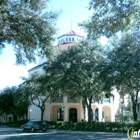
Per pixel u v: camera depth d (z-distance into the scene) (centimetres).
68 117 5425
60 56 3459
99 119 5647
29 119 6025
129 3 1327
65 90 3834
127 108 5962
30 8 1454
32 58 1606
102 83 3272
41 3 1459
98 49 3459
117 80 2808
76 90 3878
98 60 3409
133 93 3681
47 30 1493
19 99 5006
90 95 3719
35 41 1512
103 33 1470
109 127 3575
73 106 5522
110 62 2966
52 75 3588
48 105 5606
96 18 1427
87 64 3406
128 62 2697
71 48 3491
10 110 6469
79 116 5444
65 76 3491
